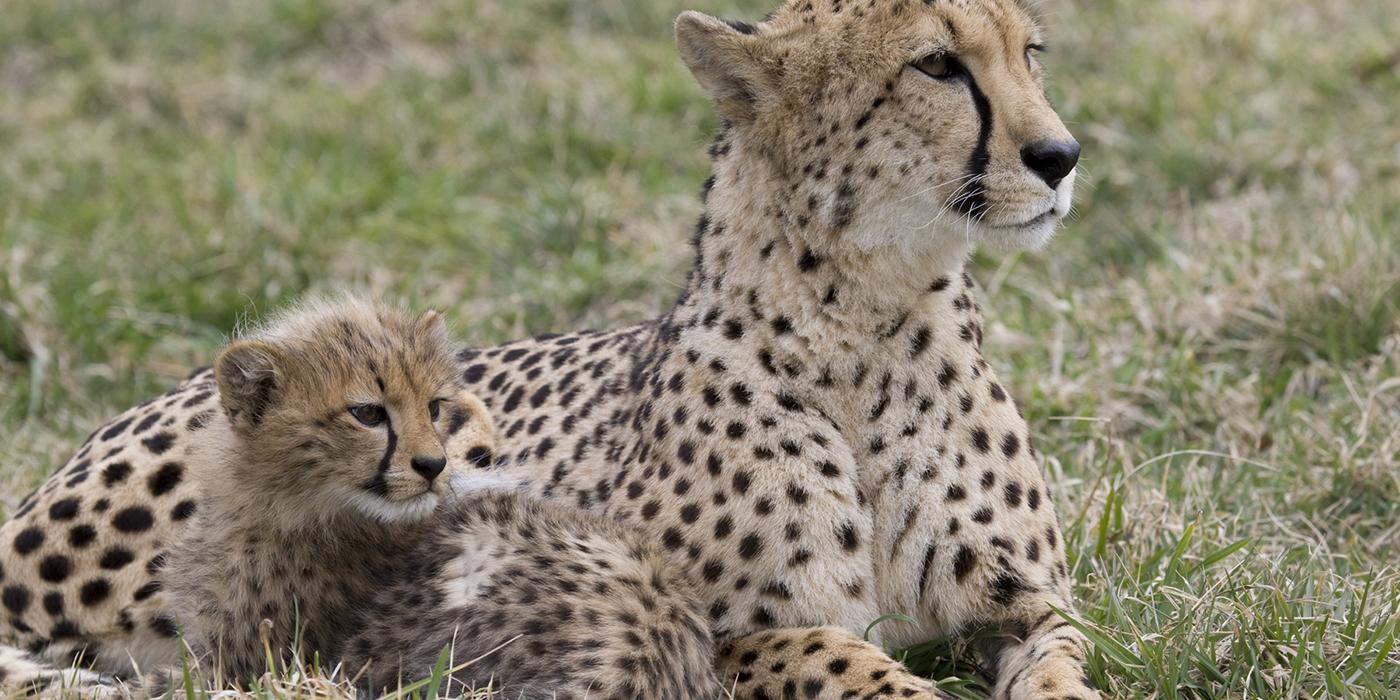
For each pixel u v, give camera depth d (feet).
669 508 30.27
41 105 70.49
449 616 28.73
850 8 30.19
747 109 30.91
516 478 33.04
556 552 28.86
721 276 30.89
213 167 61.72
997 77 29.71
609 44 70.54
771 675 28.94
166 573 30.86
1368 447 39.40
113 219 58.13
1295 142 57.00
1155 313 46.93
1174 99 60.34
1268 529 36.70
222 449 30.76
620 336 34.96
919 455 30.27
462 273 55.31
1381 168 55.62
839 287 29.86
